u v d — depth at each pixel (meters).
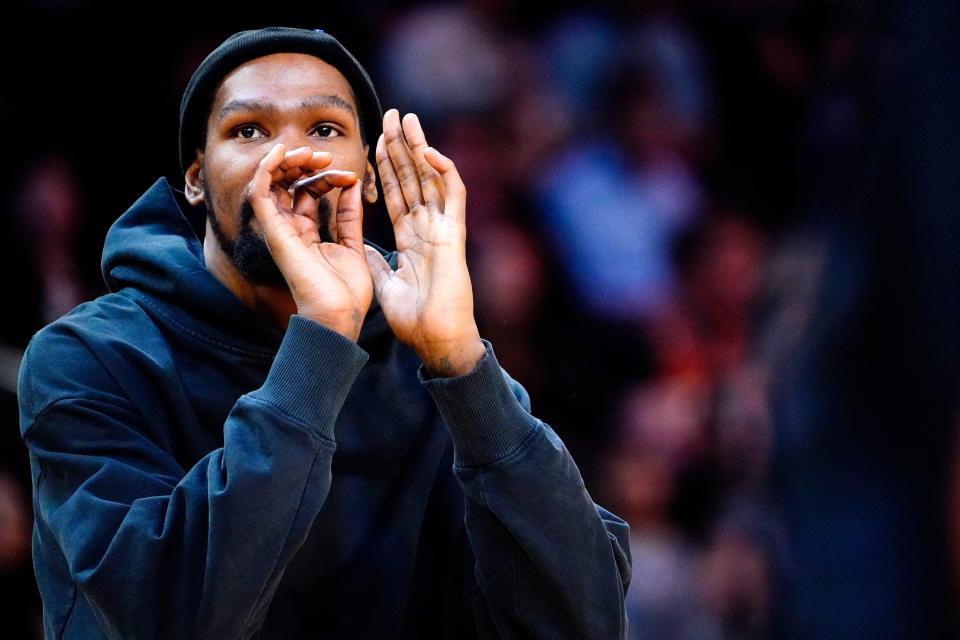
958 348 12.51
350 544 5.92
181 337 6.00
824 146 15.90
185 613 5.17
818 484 13.16
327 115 5.99
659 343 16.67
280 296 6.07
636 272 16.97
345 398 5.52
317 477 5.31
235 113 5.93
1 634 10.77
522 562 5.60
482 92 17.52
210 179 6.02
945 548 12.49
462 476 5.58
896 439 12.73
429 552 6.12
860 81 14.62
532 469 5.50
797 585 13.34
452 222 5.76
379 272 5.82
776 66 18.19
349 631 5.85
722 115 18.42
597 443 15.98
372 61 17.59
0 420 11.11
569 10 18.36
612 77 18.08
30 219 14.23
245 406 5.32
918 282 12.68
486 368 5.55
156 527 5.26
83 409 5.62
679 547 14.77
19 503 10.98
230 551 5.14
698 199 17.84
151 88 16.36
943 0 12.83
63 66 16.06
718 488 15.10
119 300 6.16
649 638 14.21
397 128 5.95
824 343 13.21
